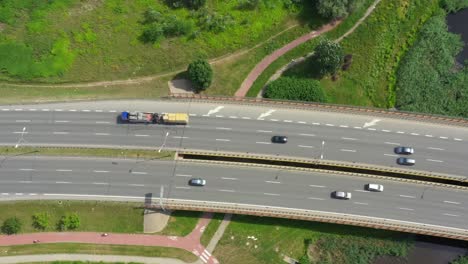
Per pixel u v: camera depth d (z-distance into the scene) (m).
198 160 123.50
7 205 120.50
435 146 123.56
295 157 123.00
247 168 122.75
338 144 124.06
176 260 118.62
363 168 121.75
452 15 140.62
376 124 125.69
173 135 125.62
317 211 118.88
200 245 120.06
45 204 120.44
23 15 134.88
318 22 137.75
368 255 121.31
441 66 134.88
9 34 133.50
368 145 123.88
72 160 124.12
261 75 133.00
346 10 136.50
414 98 131.75
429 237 121.75
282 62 134.50
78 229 119.75
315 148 123.75
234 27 134.75
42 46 132.50
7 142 125.81
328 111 127.06
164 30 132.88
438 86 132.88
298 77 132.88
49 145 125.62
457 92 132.62
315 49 129.88
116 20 135.25
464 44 138.12
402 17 139.50
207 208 118.12
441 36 137.12
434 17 139.25
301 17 137.62
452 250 120.69
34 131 126.81
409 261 120.94
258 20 135.88
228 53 134.12
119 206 120.31
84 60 132.25
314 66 132.62
